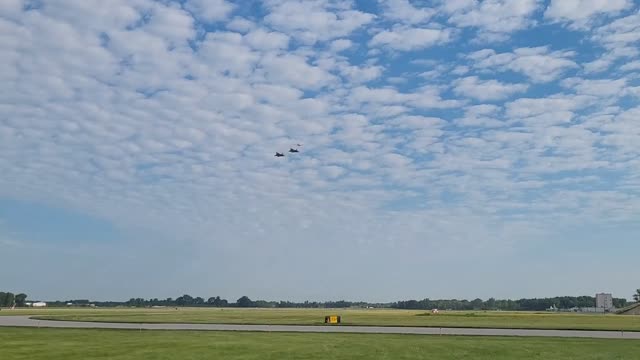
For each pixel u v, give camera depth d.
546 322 108.62
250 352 44.50
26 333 65.62
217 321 105.88
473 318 135.00
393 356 42.75
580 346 51.06
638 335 66.19
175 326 83.00
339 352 44.97
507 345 51.66
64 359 39.56
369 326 87.88
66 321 101.12
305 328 80.25
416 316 156.25
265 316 148.38
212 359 40.22
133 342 52.56
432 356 43.00
